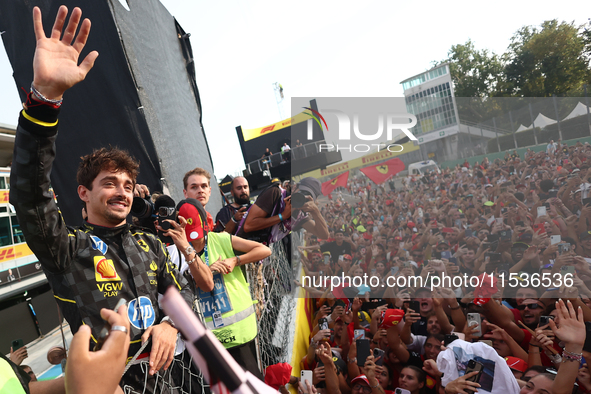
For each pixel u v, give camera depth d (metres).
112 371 0.39
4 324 9.23
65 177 3.50
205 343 0.25
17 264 9.80
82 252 1.25
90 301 1.22
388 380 2.23
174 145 4.04
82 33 1.03
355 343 2.28
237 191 3.26
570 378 1.69
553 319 1.95
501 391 1.77
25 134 1.03
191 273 1.63
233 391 0.25
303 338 2.79
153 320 1.32
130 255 1.34
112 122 3.46
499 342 2.07
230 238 1.93
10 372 0.70
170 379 1.45
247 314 1.81
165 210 1.83
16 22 3.37
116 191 1.30
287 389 2.17
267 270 3.12
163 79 4.19
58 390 0.87
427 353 2.18
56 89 1.01
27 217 1.09
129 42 3.52
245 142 17.28
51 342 9.45
